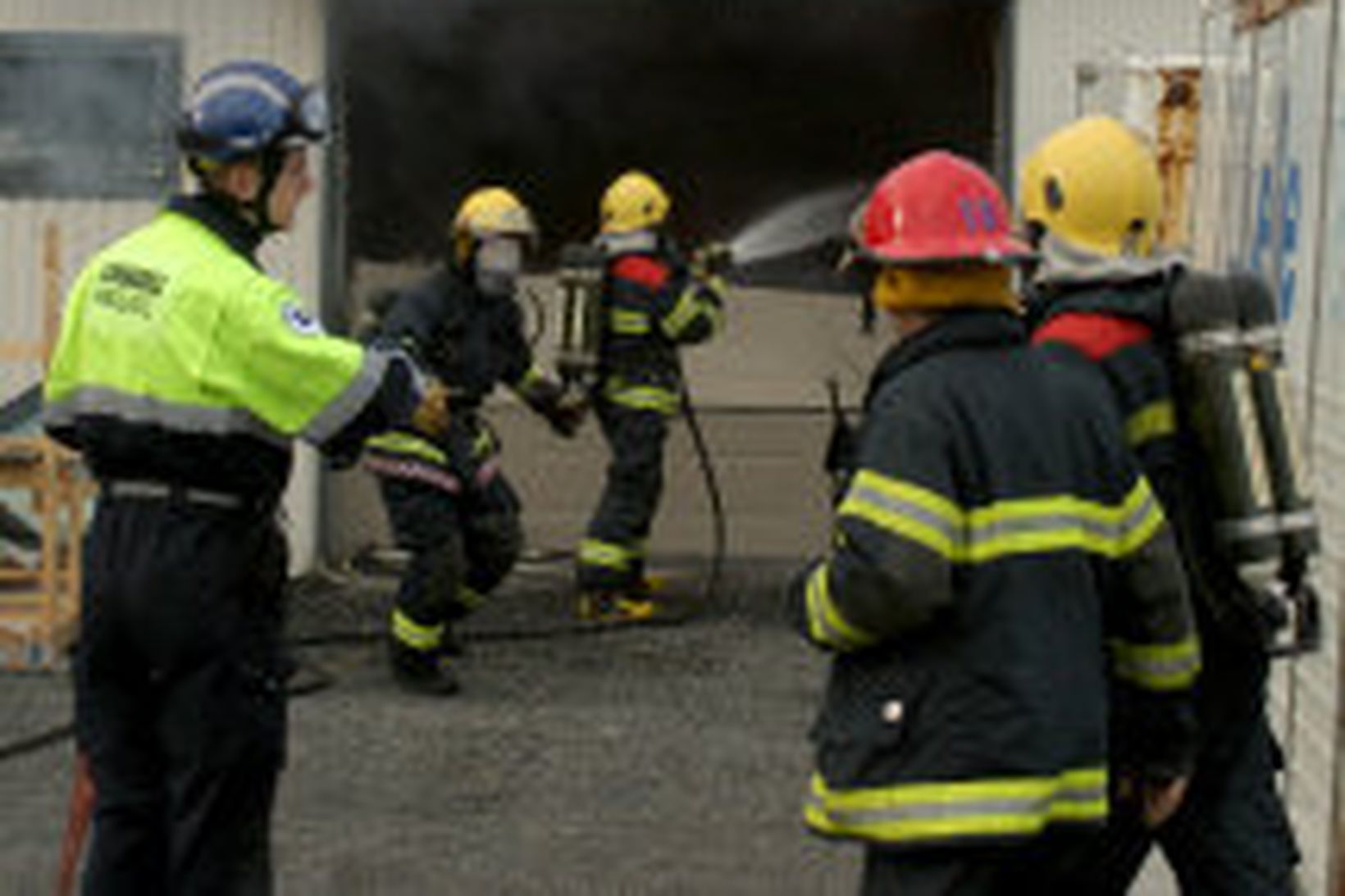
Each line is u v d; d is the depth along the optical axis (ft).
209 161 12.00
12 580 23.76
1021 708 9.04
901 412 9.17
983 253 9.25
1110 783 10.10
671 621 25.49
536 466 29.27
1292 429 10.46
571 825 16.83
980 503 9.16
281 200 12.24
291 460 12.31
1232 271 10.63
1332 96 12.77
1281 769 11.52
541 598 27.14
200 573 11.85
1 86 26.53
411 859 15.83
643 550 25.41
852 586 9.02
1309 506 10.50
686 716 20.71
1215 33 17.52
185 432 11.75
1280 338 10.53
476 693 21.74
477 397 21.86
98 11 26.58
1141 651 9.77
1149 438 10.41
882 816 9.19
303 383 11.73
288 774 18.31
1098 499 9.50
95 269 12.16
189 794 12.03
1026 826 8.98
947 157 9.70
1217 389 10.27
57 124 26.55
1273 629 10.64
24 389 26.66
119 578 11.91
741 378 29.27
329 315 27.76
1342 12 12.68
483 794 17.76
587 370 24.39
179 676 11.96
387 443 21.15
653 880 15.38
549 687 22.00
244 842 12.20
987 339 9.40
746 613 26.16
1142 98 19.75
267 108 11.98
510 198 21.81
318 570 28.12
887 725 9.18
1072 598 9.27
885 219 9.57
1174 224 18.81
